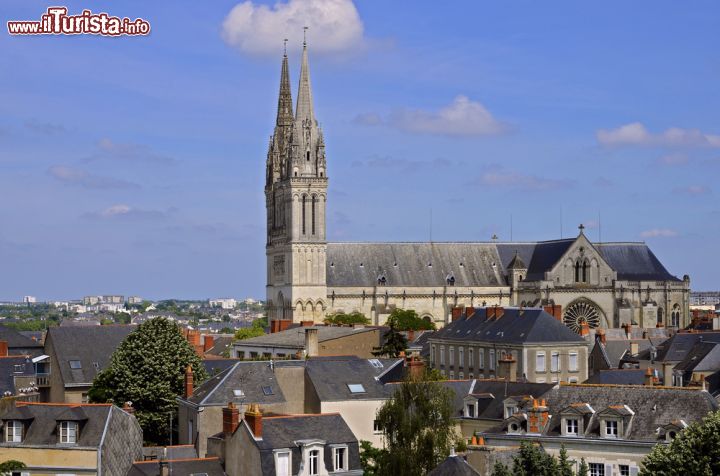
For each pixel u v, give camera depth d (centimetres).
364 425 13312
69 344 18188
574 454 10994
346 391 13350
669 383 15238
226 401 12875
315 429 10775
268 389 13212
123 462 11562
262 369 13400
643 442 10700
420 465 11506
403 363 14188
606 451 10869
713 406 10888
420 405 11969
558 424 11269
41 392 17975
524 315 19775
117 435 11412
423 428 11812
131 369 15812
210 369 18550
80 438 11081
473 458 9919
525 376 18875
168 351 15900
